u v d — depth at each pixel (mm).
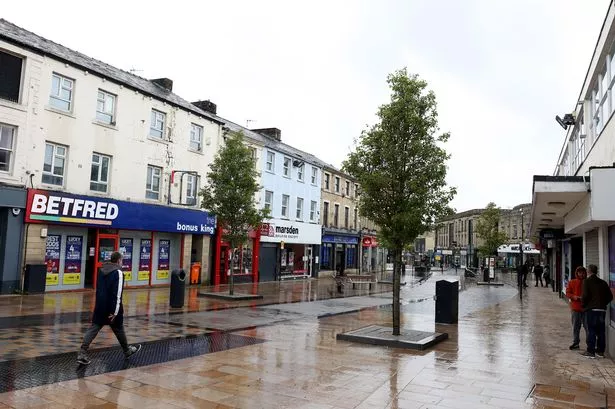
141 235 21125
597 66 12008
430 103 10258
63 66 17562
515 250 41812
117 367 6945
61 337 9062
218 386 6172
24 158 16172
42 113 16766
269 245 30641
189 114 23547
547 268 32562
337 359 7980
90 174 18594
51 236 17406
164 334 9930
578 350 9391
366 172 10336
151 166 21562
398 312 9984
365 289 26500
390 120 10094
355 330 10617
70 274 18031
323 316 14102
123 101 20016
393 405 5594
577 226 11750
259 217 18672
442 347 9359
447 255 77312
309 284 28922
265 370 7090
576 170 17641
